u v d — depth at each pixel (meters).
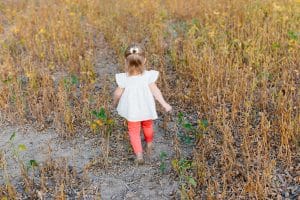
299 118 5.00
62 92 6.24
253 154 4.67
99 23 9.25
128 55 4.76
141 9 10.10
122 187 4.58
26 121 5.89
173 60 7.20
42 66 7.40
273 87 6.15
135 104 4.81
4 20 10.23
